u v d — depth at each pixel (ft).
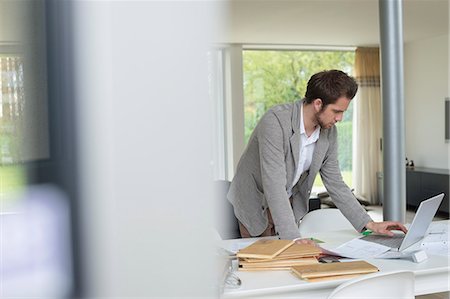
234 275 5.72
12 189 1.28
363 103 27.14
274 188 7.43
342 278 5.78
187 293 1.40
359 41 25.58
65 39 1.30
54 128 1.30
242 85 25.36
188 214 1.39
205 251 1.41
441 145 24.40
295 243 6.77
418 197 24.07
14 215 1.28
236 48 25.29
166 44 1.36
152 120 1.35
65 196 1.30
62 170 1.30
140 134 1.35
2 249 1.28
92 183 1.32
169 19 1.37
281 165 7.54
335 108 7.31
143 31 1.35
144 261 1.36
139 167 1.35
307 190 8.43
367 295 5.29
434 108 24.79
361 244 7.39
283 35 23.41
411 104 26.48
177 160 1.38
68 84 1.30
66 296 1.30
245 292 5.42
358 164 27.35
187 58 1.38
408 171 24.67
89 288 1.32
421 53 25.58
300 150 7.79
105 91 1.32
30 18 1.29
